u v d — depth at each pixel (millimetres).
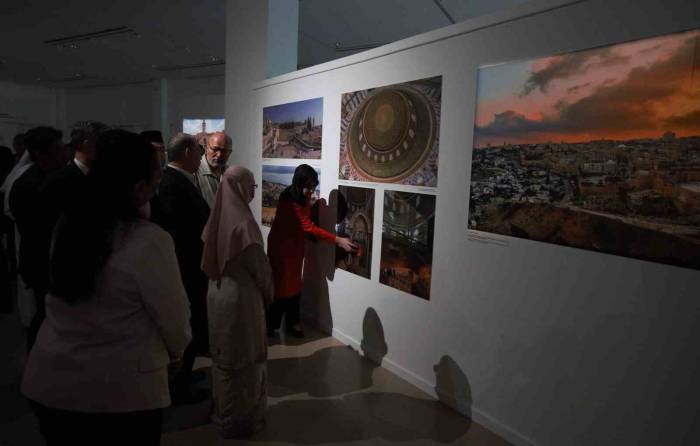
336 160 3943
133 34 9016
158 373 1375
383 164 3434
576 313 2244
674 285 1879
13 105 16109
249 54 5270
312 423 2785
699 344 1821
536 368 2455
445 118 2896
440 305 3033
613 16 2012
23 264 2621
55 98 17328
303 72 4285
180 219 2867
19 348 3719
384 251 3492
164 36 9070
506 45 2492
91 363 1273
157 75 13383
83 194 1300
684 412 1885
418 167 3125
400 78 3227
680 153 1827
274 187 4859
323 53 9953
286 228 3873
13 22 8414
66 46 10211
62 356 1277
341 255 4012
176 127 14109
